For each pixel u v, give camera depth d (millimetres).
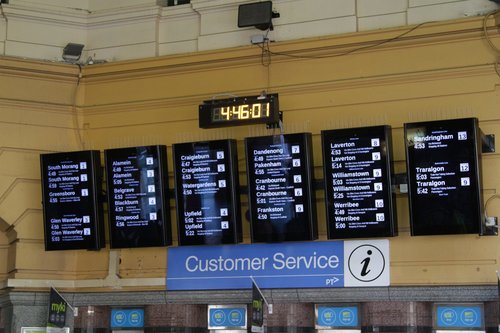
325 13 11695
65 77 12508
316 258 11133
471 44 10859
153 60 12227
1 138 12203
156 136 12188
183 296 11633
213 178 11367
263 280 11312
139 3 12719
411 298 10656
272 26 11859
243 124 11484
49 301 11898
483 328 10500
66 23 12750
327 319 11156
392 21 11352
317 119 11453
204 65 12023
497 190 10523
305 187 10984
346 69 11391
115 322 12094
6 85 12266
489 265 10422
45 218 11945
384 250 10867
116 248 11836
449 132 10391
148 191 11664
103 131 12484
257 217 11133
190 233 11422
